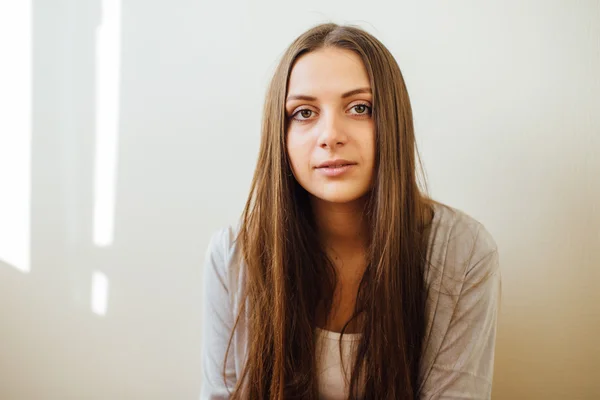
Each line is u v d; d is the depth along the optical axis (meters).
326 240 0.82
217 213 1.10
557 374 1.04
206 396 0.83
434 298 0.74
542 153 1.00
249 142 1.08
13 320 1.19
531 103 1.00
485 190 1.02
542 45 0.99
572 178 1.00
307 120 0.70
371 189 0.72
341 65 0.67
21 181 1.17
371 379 0.75
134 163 1.12
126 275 1.15
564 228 1.01
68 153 1.15
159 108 1.11
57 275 1.17
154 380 1.15
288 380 0.78
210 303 0.85
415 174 0.82
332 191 0.68
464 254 0.75
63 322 1.17
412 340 0.75
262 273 0.78
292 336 0.78
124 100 1.12
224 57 1.08
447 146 1.03
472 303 0.74
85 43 1.13
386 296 0.72
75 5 1.12
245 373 0.79
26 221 1.17
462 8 1.00
